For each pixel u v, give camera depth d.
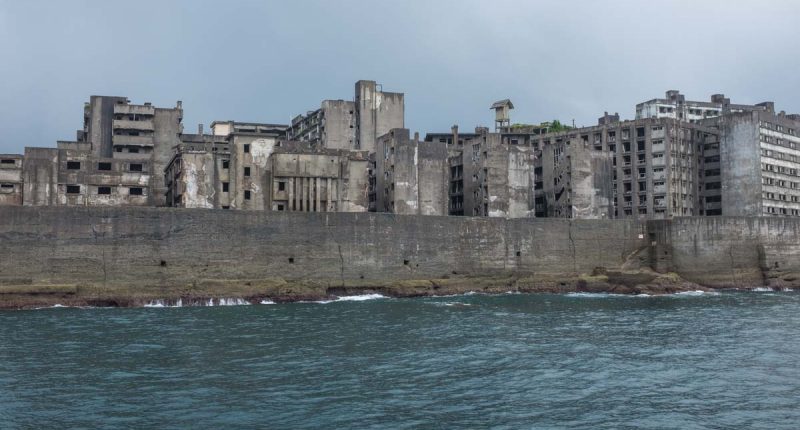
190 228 71.12
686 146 127.25
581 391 33.03
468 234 85.19
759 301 75.19
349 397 31.64
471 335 49.53
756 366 38.66
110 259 68.12
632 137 126.44
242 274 73.00
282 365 38.59
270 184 89.31
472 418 28.53
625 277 86.50
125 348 43.38
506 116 140.12
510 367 38.34
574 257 89.62
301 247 75.94
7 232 65.31
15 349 42.81
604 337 48.88
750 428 27.30
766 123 126.25
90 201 97.25
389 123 123.25
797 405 30.55
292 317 59.53
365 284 78.75
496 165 104.19
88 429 26.72
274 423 27.64
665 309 67.06
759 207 123.00
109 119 120.25
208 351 42.66
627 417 28.75
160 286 69.50
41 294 64.94
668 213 121.56
